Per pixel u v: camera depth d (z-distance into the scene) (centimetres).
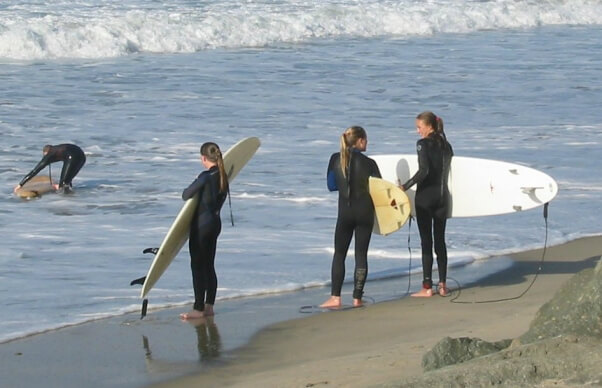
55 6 13925
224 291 3588
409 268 3944
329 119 7944
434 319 3177
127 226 4772
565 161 6259
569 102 8856
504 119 7975
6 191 5578
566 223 4716
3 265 3975
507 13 16050
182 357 2845
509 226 4650
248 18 13512
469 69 10938
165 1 14912
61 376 2684
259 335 3058
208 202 3231
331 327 3131
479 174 3597
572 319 2252
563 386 1952
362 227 3353
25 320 3228
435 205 3488
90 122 7719
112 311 3344
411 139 7069
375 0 16050
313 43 13325
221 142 7000
